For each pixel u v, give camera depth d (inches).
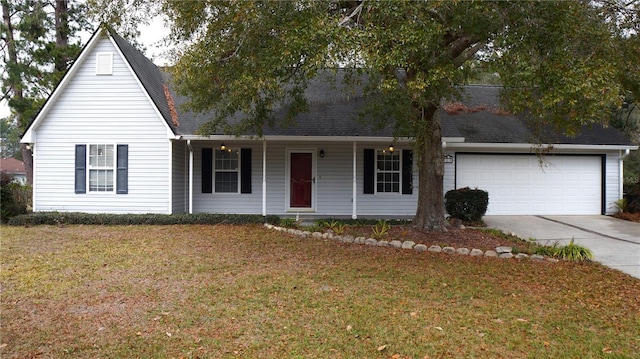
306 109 424.2
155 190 504.7
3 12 781.9
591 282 253.1
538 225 477.4
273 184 562.6
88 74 504.1
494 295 224.8
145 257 302.4
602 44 241.1
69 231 416.8
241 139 501.7
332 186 561.9
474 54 303.0
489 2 230.4
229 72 284.0
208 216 471.8
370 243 358.0
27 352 153.5
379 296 218.7
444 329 176.9
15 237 381.1
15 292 219.9
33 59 745.0
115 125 504.1
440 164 382.6
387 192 561.9
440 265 288.4
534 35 232.5
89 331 171.8
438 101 308.3
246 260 297.3
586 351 159.5
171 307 199.8
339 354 153.8
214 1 257.4
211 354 152.8
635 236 411.8
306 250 333.4
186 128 509.4
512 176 560.7
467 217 481.7
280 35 249.4
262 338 166.4
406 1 234.2
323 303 207.0
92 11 315.3
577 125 262.4
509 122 573.6
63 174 506.9
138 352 154.0
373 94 365.7
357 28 245.9
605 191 567.2
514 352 157.6
